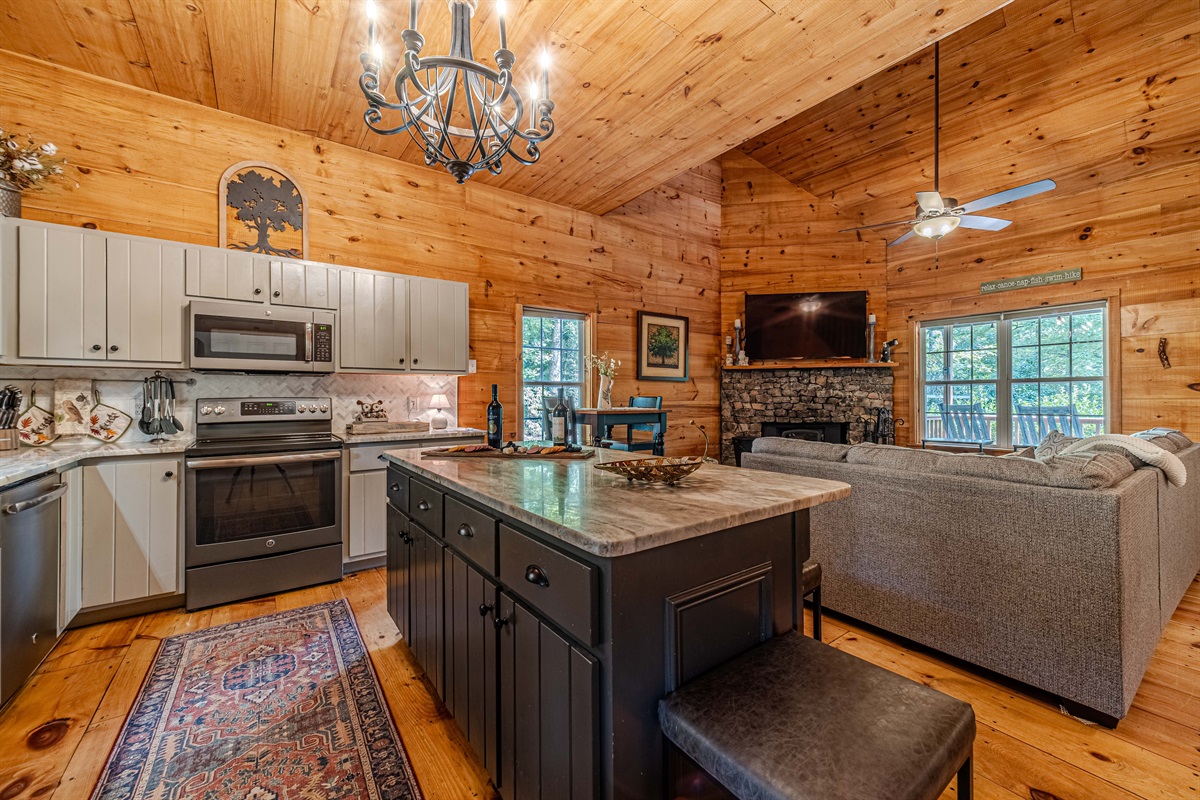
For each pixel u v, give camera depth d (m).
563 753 1.04
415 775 1.49
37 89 2.70
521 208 4.41
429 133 1.99
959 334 5.29
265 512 2.78
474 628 1.43
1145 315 4.05
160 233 2.99
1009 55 3.71
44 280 2.44
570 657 1.02
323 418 3.45
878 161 5.03
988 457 1.99
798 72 2.73
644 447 4.36
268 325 2.97
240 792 1.41
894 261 5.67
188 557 2.58
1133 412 4.11
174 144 3.04
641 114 3.12
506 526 1.27
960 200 4.92
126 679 1.97
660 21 2.36
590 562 0.99
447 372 3.71
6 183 2.38
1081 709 1.69
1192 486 2.75
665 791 1.03
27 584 1.93
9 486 1.81
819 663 1.12
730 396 5.89
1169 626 2.40
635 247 5.23
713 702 0.98
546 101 1.82
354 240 3.61
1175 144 3.77
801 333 5.66
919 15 2.34
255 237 3.26
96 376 2.79
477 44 2.51
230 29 2.46
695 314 5.77
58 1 2.29
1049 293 4.59
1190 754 1.54
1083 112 3.80
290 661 2.11
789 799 0.75
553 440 2.79
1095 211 4.30
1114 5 3.21
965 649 1.96
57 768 1.50
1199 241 3.80
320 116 3.22
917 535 2.09
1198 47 3.21
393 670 2.05
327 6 2.31
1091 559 1.64
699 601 1.10
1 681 1.75
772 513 1.22
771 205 5.93
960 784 0.96
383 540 3.22
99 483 2.41
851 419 5.59
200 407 3.00
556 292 4.64
